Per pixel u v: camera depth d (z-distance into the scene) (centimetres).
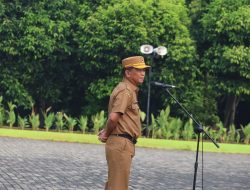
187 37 5175
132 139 1311
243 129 4831
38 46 5091
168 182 2391
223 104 6219
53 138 3828
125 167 1296
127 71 1320
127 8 5028
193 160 3266
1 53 5231
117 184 1294
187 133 4650
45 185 2080
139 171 2653
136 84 1327
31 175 2286
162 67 5169
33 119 4569
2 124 4719
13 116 4584
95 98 5362
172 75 5109
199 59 5425
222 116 6238
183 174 2664
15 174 2283
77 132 4612
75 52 5366
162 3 5138
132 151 1316
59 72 5566
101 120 4572
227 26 5084
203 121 5278
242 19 5041
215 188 2334
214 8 5209
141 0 5088
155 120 4894
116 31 5041
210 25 5228
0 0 5069
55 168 2530
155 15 5103
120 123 1298
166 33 5128
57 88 5600
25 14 5072
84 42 5106
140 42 4991
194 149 3869
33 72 5391
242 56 4972
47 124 4497
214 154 3712
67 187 2073
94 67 5244
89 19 5062
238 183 2528
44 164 2634
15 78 5272
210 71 5231
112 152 1293
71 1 5353
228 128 5784
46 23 5128
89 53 5050
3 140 3559
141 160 3078
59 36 5156
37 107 5712
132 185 2247
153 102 5478
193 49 5138
